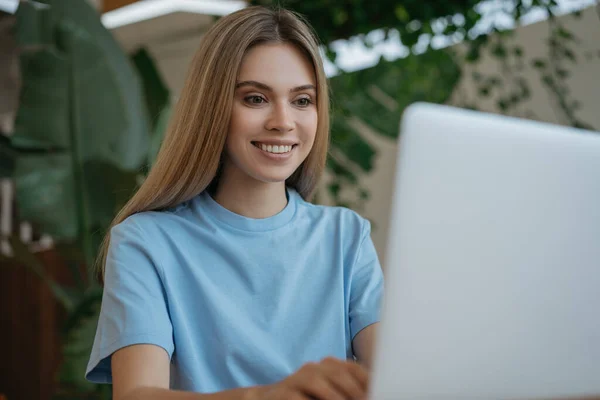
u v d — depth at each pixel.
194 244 1.37
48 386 4.07
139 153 3.04
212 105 1.34
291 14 1.39
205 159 1.36
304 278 1.41
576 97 3.17
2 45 4.41
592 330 0.84
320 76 1.39
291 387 0.85
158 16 4.07
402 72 3.31
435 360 0.80
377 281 1.48
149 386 1.13
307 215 1.48
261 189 1.42
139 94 3.07
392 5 3.17
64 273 4.10
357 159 3.49
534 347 0.82
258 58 1.34
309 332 1.37
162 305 1.27
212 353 1.31
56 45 2.91
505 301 0.80
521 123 0.78
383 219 3.82
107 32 3.00
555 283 0.82
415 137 0.75
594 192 0.81
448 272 0.78
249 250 1.38
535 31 3.32
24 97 2.91
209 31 1.37
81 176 2.96
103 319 1.24
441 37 3.21
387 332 0.78
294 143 1.37
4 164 3.11
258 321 1.34
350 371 0.86
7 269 4.21
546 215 0.80
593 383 0.86
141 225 1.35
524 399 0.84
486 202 0.78
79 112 2.94
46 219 2.93
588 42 3.12
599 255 0.82
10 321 4.21
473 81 3.46
